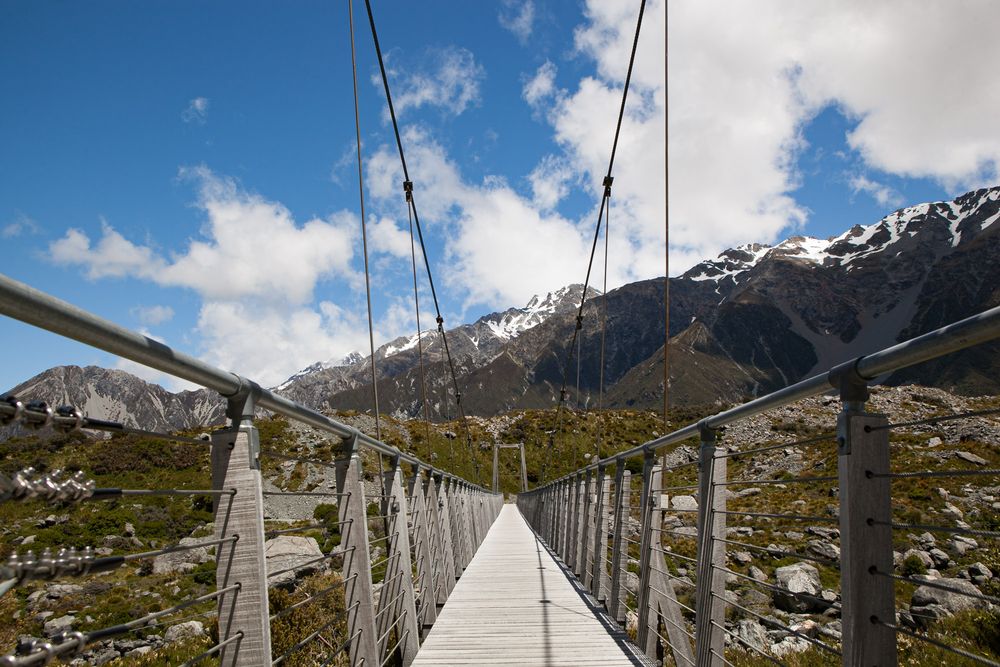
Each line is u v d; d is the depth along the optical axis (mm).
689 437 3900
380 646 4102
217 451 2156
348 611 3354
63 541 16266
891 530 1966
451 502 9305
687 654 4301
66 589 15477
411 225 12891
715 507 3375
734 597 11750
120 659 11266
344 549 3412
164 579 16969
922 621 9531
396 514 4965
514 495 74938
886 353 1833
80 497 1281
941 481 20188
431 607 5961
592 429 82562
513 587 8359
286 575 13078
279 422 40969
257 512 2102
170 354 1703
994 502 17844
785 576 12203
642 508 4930
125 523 19219
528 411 99875
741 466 34938
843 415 2039
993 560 11945
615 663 4824
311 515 30828
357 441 3723
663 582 4684
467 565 10789
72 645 1206
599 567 6879
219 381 1992
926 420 1707
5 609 9133
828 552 14039
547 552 13133
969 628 6965
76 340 1426
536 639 5555
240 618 2035
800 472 30109
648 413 90938
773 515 2502
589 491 8273
